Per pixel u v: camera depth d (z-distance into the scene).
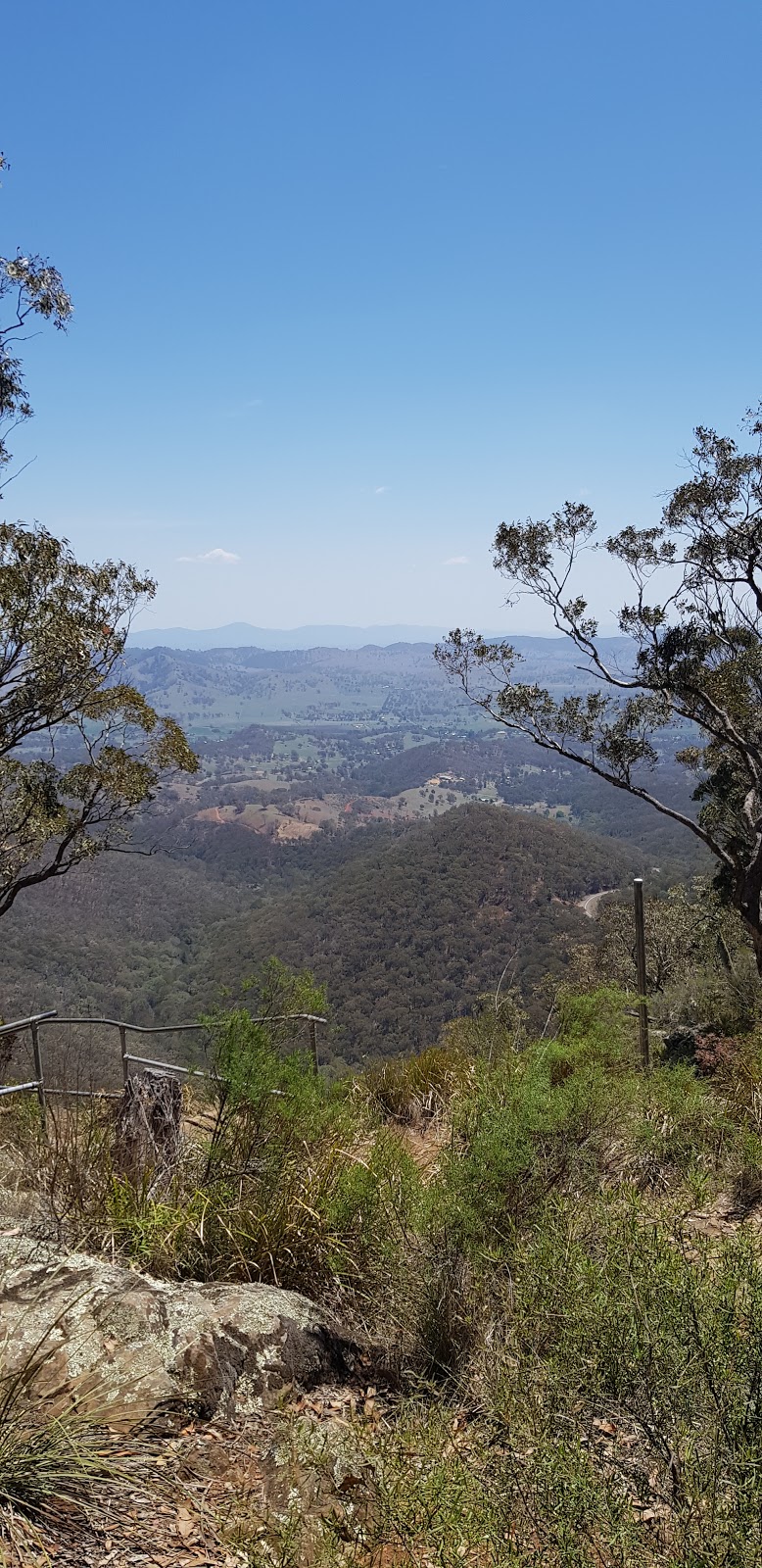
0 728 12.31
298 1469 2.08
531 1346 2.03
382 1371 2.71
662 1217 2.37
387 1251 3.07
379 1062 7.10
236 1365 2.47
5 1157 3.84
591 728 15.83
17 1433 2.02
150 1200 3.32
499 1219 3.16
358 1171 3.39
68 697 12.51
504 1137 3.27
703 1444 1.51
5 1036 6.18
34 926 102.50
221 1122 3.67
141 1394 2.29
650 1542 1.43
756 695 15.34
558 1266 2.09
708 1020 9.48
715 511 15.30
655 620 15.09
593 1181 3.43
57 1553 1.80
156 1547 1.85
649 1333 1.66
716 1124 4.30
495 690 16.53
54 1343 2.38
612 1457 1.59
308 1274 3.11
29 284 9.66
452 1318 2.75
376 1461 1.86
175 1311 2.57
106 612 12.10
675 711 15.77
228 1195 3.38
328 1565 1.71
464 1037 6.52
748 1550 1.33
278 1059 3.70
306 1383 2.55
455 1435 2.01
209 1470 2.12
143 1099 3.76
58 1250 2.85
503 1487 1.57
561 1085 4.29
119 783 13.73
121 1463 2.09
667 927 22.09
